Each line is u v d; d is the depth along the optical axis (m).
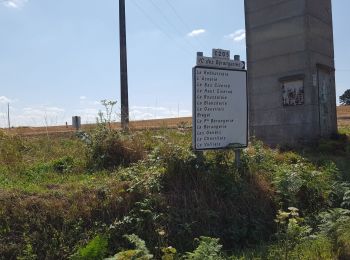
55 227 6.81
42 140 13.48
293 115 15.74
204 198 8.14
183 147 9.41
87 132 11.14
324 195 9.48
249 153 10.34
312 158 12.34
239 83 9.76
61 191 7.47
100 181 8.23
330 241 6.79
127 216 7.21
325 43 16.41
